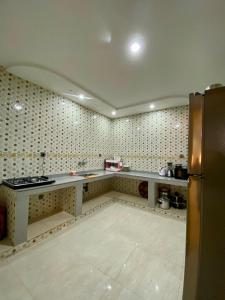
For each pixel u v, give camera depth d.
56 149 2.74
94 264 1.57
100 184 3.94
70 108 2.99
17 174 2.18
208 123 0.77
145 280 1.38
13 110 2.11
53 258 1.65
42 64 1.87
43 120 2.50
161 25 1.29
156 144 3.49
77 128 3.17
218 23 1.25
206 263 0.77
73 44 1.53
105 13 1.20
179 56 1.68
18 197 1.74
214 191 0.75
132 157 3.88
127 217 2.73
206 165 0.77
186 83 2.27
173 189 3.24
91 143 3.57
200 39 1.43
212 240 0.76
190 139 0.84
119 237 2.09
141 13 1.19
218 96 0.75
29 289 1.27
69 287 1.29
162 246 1.90
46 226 2.17
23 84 2.21
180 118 3.18
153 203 2.99
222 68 1.87
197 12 1.17
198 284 0.80
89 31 1.37
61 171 2.84
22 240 1.77
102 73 2.05
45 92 2.51
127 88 2.48
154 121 3.53
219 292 0.73
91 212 2.83
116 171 3.79
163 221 2.60
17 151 2.18
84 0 1.10
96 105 3.25
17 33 1.40
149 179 3.04
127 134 3.99
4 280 1.35
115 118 4.25
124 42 1.49
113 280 1.38
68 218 2.43
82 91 2.58
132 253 1.76
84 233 2.18
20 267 1.51
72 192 2.56
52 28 1.34
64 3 1.13
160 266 1.56
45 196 2.60
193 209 0.82
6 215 1.90
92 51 1.63
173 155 3.26
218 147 0.74
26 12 1.20
